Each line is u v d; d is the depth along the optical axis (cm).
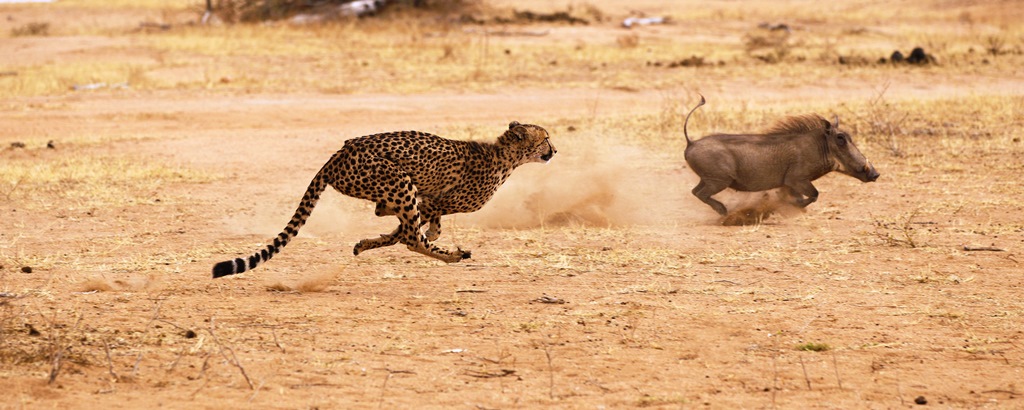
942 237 1295
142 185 1752
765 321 907
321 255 1205
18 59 4103
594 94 3169
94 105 2934
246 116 2761
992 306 961
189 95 3112
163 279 1060
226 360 766
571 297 991
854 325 896
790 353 814
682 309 945
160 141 2297
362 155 998
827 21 5903
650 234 1339
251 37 4741
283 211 1552
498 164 1075
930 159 1895
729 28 5519
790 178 1432
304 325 873
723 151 1427
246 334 841
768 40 4519
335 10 5712
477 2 6269
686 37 5053
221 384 713
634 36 4778
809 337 859
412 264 1150
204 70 3641
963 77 3406
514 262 1156
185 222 1448
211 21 5738
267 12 5825
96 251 1224
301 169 1950
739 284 1052
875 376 760
